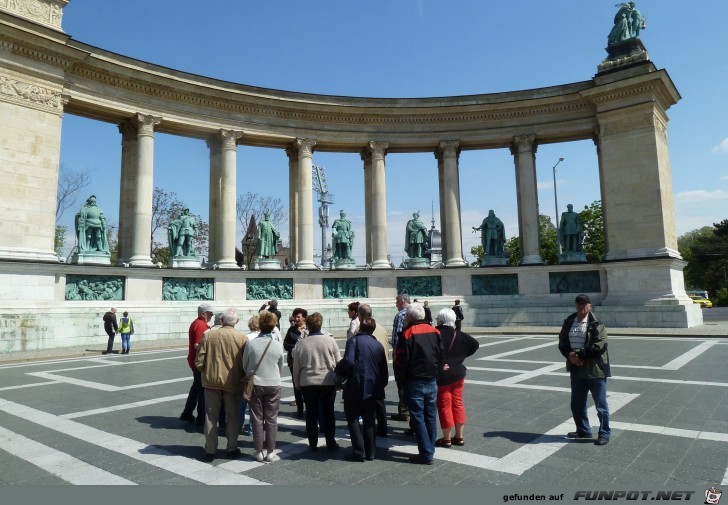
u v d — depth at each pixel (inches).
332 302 1256.8
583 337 315.9
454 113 1350.9
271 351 298.5
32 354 830.5
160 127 1193.4
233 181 1229.7
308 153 1312.7
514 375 559.2
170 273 1106.1
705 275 3400.6
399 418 389.1
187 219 1172.5
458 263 1321.4
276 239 1285.7
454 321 330.6
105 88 1076.5
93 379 581.3
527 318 1243.2
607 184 1226.6
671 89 1234.0
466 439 322.0
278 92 1279.5
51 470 272.8
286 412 421.1
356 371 291.3
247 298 1200.8
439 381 309.6
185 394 487.5
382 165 1348.4
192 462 287.6
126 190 1184.8
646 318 1114.1
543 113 1325.0
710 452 284.4
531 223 1305.4
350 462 286.2
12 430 356.5
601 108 1243.8
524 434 330.0
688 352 723.4
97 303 989.8
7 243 903.7
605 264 1196.5
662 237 1152.8
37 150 952.9
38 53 961.5
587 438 316.2
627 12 1279.5
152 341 1029.8
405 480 254.1
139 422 380.8
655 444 301.4
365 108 1323.8
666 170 1246.9
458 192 1359.5
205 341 304.5
